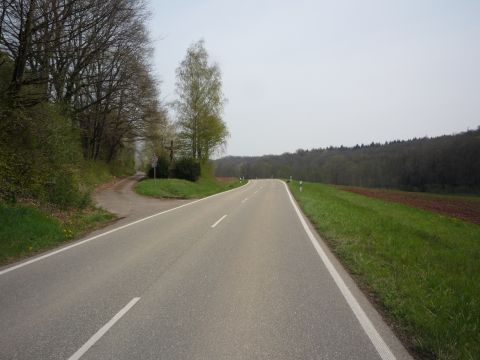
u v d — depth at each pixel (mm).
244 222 13594
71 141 17109
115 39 23641
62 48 21609
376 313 4992
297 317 4836
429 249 9289
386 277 6492
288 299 5500
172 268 7223
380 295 5605
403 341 4227
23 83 14320
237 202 22266
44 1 16016
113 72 30938
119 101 35188
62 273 6895
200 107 44062
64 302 5391
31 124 13719
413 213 21734
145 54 28188
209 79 44219
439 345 4043
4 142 12898
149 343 4129
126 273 6875
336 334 4352
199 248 9055
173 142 46750
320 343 4133
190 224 13055
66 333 4387
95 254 8438
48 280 6461
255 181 61281
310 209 17562
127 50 26172
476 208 27922
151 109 37500
